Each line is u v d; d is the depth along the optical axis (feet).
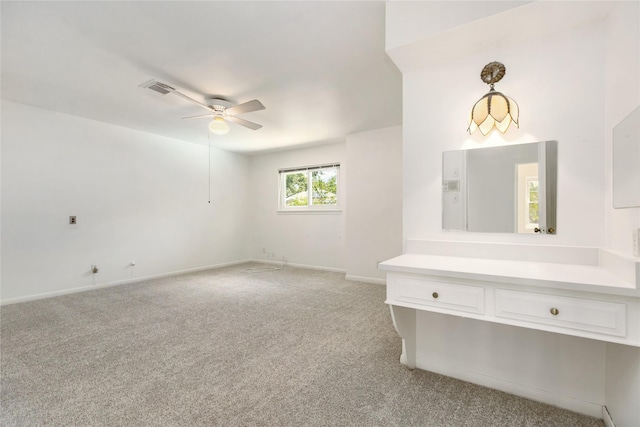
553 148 5.38
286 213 19.48
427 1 5.50
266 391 5.64
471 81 6.07
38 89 9.92
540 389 5.37
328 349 7.40
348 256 15.62
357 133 15.37
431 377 6.16
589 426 4.71
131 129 14.64
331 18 6.28
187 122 13.47
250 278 15.66
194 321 9.32
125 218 14.44
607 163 4.95
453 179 6.25
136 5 5.83
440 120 6.38
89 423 4.74
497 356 5.75
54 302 11.29
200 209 17.88
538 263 5.24
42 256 11.89
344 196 17.24
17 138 11.25
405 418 4.91
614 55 4.68
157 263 15.74
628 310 3.68
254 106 9.49
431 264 5.29
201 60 7.97
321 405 5.24
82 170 12.96
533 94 5.54
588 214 5.12
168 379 6.03
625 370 4.13
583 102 5.16
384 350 7.36
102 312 10.15
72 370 6.35
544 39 5.45
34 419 4.81
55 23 6.39
